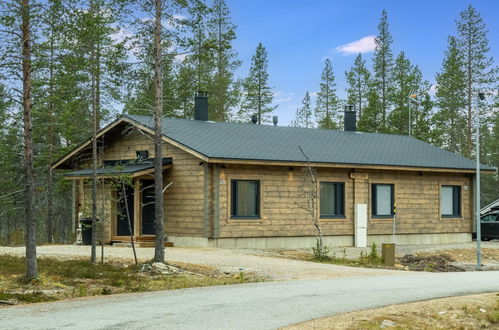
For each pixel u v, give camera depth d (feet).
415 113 160.86
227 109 168.04
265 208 80.69
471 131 170.19
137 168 79.82
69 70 47.44
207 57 59.98
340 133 102.42
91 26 48.47
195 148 76.07
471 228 100.17
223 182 77.51
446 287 46.52
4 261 59.52
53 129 107.34
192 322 31.83
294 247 82.53
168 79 135.64
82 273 52.29
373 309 36.17
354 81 193.47
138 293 42.47
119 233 86.99
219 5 154.20
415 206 94.17
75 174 83.10
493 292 44.62
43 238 148.36
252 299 39.50
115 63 57.62
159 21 57.41
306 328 30.55
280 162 78.95
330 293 42.34
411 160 93.81
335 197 87.61
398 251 83.30
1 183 120.57
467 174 100.37
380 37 187.42
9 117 46.55
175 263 58.90
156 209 57.57
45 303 38.06
